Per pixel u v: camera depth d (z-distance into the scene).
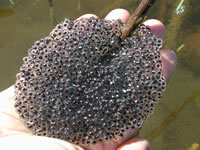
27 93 0.24
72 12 0.38
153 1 0.26
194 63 0.34
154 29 0.29
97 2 0.38
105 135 0.24
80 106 0.24
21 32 0.36
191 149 0.30
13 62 0.35
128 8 0.38
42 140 0.22
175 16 0.36
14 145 0.21
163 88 0.24
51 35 0.25
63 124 0.24
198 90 0.33
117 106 0.24
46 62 0.24
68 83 0.24
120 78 0.24
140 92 0.24
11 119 0.25
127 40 0.25
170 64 0.28
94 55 0.25
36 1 0.38
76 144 0.24
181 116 0.32
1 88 0.34
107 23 0.26
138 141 0.24
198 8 0.37
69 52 0.24
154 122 0.32
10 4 0.38
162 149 0.31
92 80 0.24
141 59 0.24
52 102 0.24
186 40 0.35
